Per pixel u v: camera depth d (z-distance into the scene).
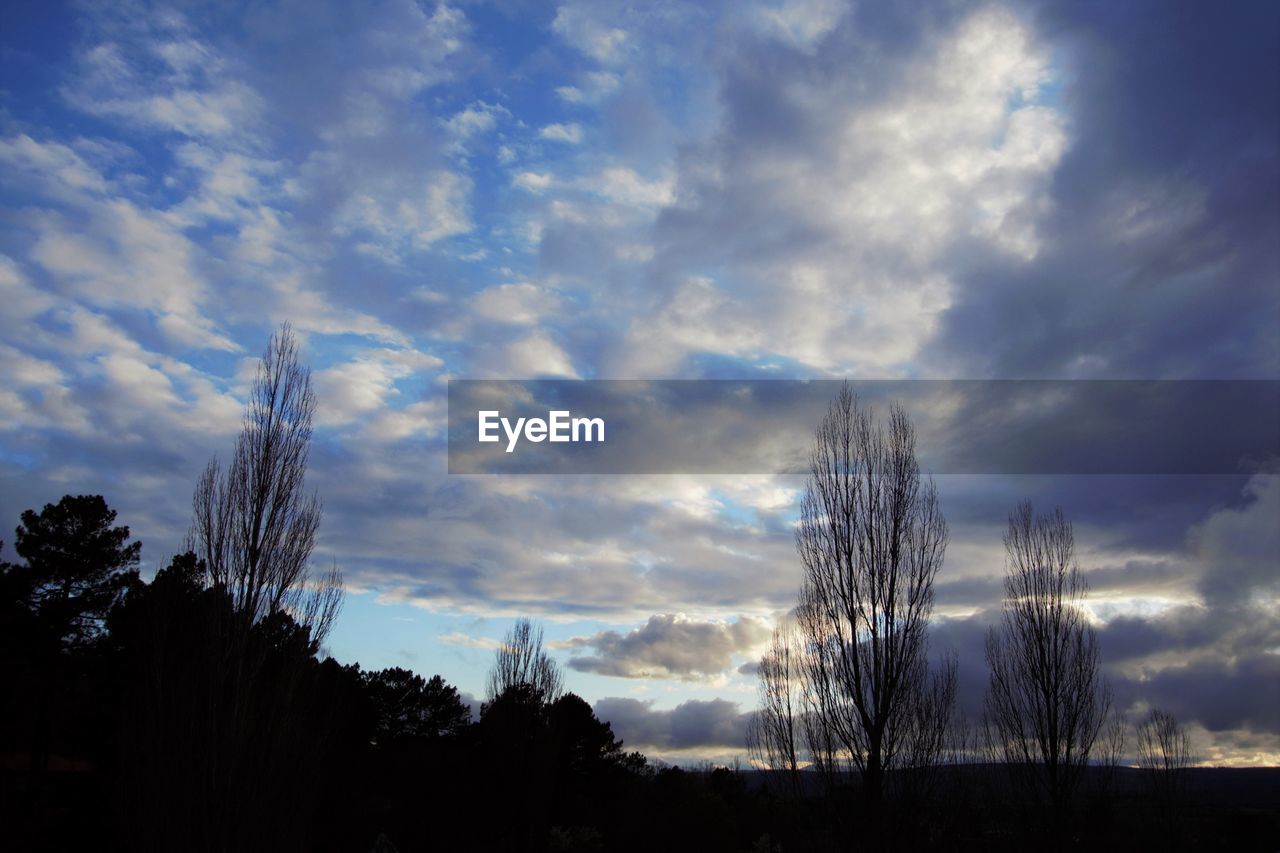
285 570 24.81
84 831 32.59
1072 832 30.41
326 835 39.91
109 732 33.03
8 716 38.81
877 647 23.22
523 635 47.44
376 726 57.31
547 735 46.09
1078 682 31.59
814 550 24.58
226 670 22.86
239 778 21.89
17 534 38.62
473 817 46.56
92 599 38.28
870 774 22.27
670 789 63.62
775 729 24.72
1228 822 37.88
